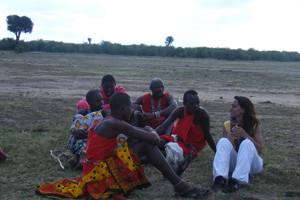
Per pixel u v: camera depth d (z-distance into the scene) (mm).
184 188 3633
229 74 22297
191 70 25422
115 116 3602
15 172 4312
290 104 10570
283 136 6398
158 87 5602
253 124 4270
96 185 3473
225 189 3766
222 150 3994
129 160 3482
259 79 19250
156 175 4348
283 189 3941
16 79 15883
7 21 75500
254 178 4254
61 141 5812
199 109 4902
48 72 20078
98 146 3459
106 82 5559
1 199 3479
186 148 4922
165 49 57219
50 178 4168
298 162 4895
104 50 59375
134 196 3660
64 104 9625
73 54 53375
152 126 5664
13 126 6852
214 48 58156
